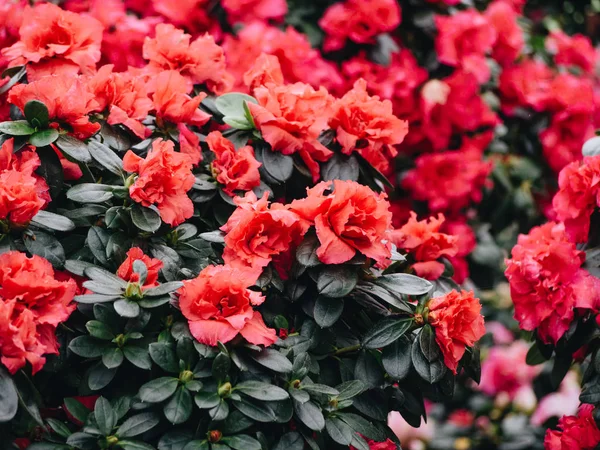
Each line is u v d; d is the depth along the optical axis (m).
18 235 1.58
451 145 3.03
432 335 1.68
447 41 2.94
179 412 1.47
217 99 2.00
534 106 2.99
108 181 1.79
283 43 2.60
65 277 1.67
